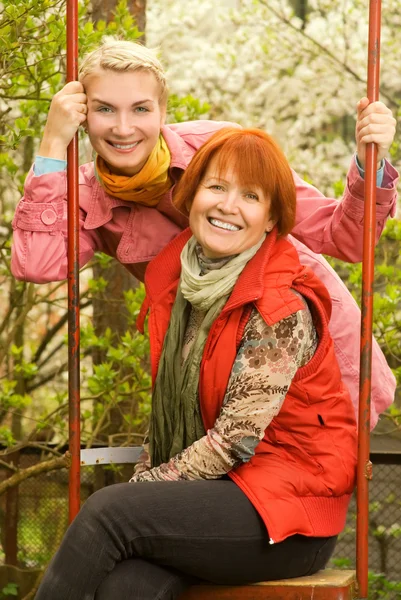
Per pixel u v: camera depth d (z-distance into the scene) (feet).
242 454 7.36
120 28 14.42
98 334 16.42
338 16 25.61
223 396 7.64
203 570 7.25
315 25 25.63
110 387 14.76
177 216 9.23
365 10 25.49
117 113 8.49
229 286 7.74
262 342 7.51
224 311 7.57
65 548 6.96
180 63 25.50
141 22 16.49
